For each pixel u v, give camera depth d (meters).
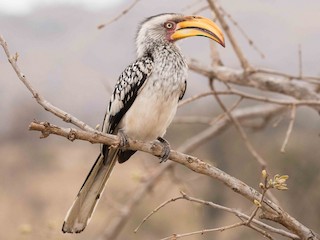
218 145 23.02
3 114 54.72
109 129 7.55
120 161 7.23
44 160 43.09
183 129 24.34
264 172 5.72
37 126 5.62
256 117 11.93
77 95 57.88
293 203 19.31
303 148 20.77
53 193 36.41
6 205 32.69
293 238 6.22
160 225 21.72
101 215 21.30
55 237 8.47
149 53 7.50
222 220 22.22
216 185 22.45
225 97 25.36
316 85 9.77
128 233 21.30
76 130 5.78
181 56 7.49
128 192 11.28
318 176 19.81
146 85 7.30
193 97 8.97
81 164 39.59
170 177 10.93
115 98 7.44
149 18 7.77
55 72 60.25
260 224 6.21
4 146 47.66
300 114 22.27
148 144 6.89
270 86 9.41
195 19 7.57
